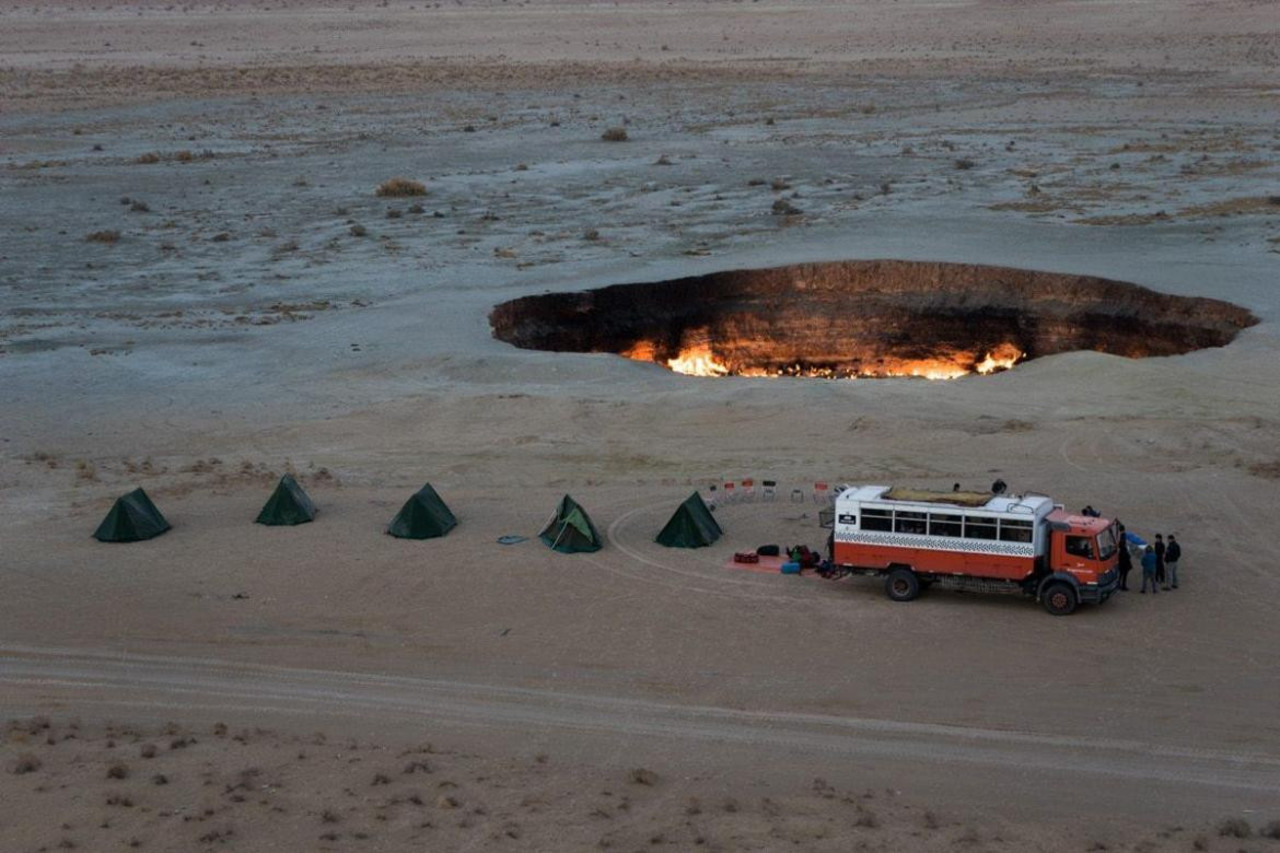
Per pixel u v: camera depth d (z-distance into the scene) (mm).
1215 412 48594
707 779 23703
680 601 33000
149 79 173500
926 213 87438
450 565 35594
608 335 68375
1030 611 32094
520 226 88562
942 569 32594
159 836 19766
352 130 135000
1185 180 96750
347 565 35750
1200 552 35312
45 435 49281
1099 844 20641
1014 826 21500
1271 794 23359
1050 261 70750
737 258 74375
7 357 59531
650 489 41906
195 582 34750
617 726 26453
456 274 74562
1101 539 31641
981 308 68000
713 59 197000
